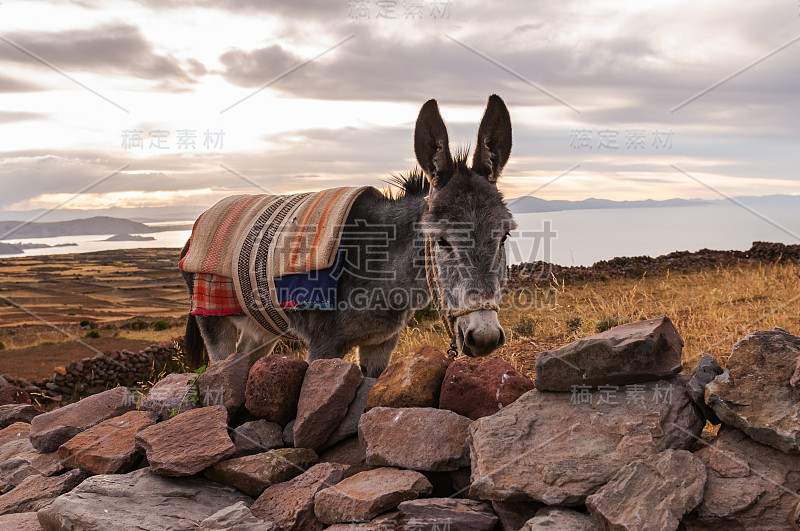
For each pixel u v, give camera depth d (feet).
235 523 8.80
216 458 10.37
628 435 8.48
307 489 9.63
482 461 8.57
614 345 9.13
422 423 9.76
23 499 11.01
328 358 12.53
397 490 8.79
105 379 42.52
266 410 11.29
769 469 7.75
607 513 7.29
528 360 18.85
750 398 8.34
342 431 10.87
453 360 11.22
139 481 10.28
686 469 7.70
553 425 8.98
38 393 40.57
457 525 8.31
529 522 7.77
